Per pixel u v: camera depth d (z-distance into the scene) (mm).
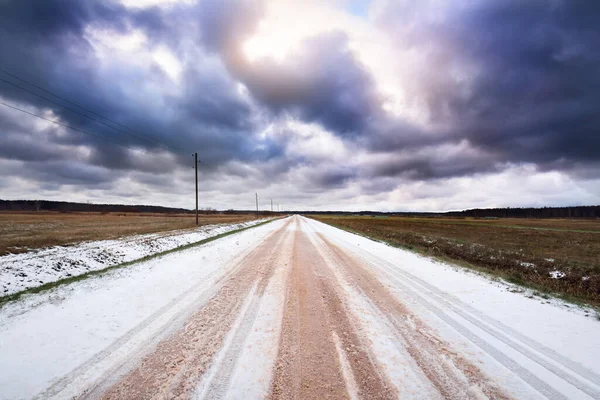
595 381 3039
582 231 33031
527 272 11016
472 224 50750
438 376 3088
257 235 20859
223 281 7098
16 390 2760
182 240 17156
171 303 5398
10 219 37000
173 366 3215
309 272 8242
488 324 4570
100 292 6086
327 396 2715
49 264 8805
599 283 9234
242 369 3166
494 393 2805
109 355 3439
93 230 20797
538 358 3506
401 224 48062
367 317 4820
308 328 4328
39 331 4105
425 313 5039
